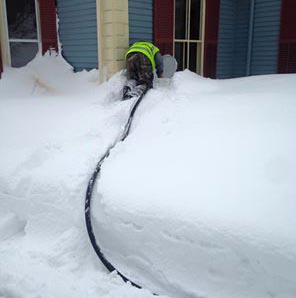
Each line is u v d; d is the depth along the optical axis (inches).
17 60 242.1
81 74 242.2
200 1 288.0
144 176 110.8
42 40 247.6
